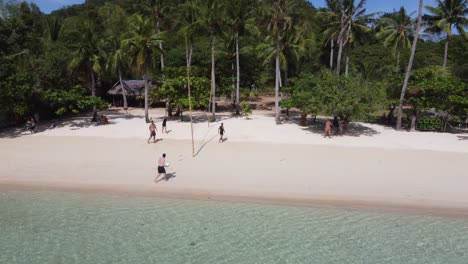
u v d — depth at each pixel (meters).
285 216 13.12
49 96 30.61
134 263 10.35
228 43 46.97
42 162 19.41
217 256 10.66
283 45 43.38
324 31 43.59
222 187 15.83
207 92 33.91
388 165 18.94
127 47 33.38
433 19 40.34
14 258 10.62
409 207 13.74
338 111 25.69
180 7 40.88
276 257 10.59
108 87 53.59
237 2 36.53
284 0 30.84
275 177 17.06
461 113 29.81
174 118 36.16
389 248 11.08
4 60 28.64
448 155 21.03
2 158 20.12
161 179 16.78
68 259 10.58
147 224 12.58
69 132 27.91
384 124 33.78
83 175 17.33
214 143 24.16
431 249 11.01
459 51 52.16
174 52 49.62
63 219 12.97
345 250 10.96
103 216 13.17
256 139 25.48
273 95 67.38
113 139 25.31
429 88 28.47
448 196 14.66
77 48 37.28
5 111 28.17
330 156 20.78
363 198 14.57
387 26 42.72
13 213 13.42
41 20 53.12
